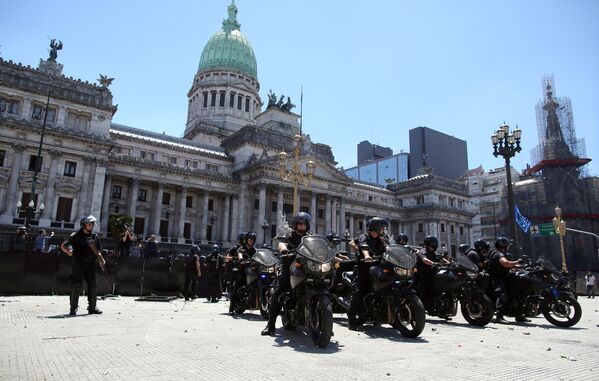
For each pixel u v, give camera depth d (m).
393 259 11.14
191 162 78.75
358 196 106.00
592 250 81.81
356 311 12.14
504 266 15.98
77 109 60.44
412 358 8.15
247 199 78.69
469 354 8.73
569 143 91.75
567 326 14.53
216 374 6.54
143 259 24.80
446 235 105.94
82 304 17.59
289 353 8.38
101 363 7.10
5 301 17.64
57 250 25.52
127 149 72.38
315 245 9.80
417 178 111.38
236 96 110.12
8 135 54.94
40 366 6.77
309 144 85.12
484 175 130.50
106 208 66.19
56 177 57.62
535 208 89.50
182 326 11.98
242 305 16.05
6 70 56.34
